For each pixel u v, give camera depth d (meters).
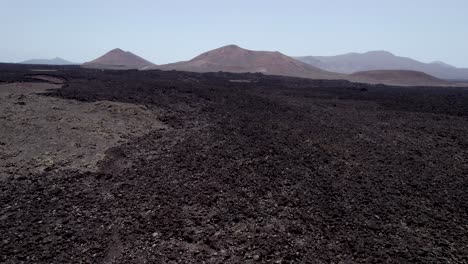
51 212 8.66
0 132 12.72
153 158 12.41
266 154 13.54
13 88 21.91
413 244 8.05
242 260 7.17
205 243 7.72
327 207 9.56
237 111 22.08
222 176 11.16
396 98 35.47
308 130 18.19
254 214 8.94
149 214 8.77
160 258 7.18
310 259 7.30
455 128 20.22
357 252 7.61
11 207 8.72
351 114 24.36
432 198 10.48
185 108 21.16
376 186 11.22
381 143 16.36
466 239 8.34
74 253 7.25
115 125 15.58
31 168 10.61
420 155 14.72
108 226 8.25
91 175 10.71
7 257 6.97
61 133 13.51
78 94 21.64
